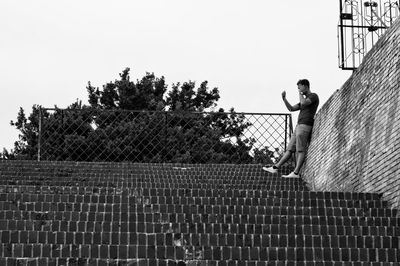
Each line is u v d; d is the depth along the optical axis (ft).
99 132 85.81
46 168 53.16
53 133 84.79
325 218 34.47
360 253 30.27
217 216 34.22
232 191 39.29
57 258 27.96
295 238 31.35
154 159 86.17
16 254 28.55
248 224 32.83
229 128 86.48
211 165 57.06
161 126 88.22
